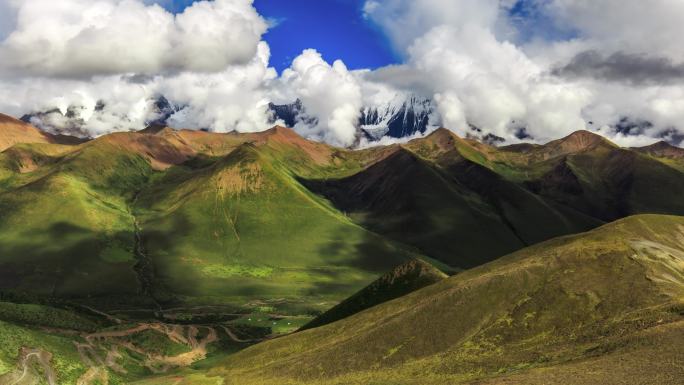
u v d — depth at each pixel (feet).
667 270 406.21
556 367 313.12
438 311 425.28
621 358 301.22
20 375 400.26
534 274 427.33
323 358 428.56
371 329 451.53
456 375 347.77
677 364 277.64
